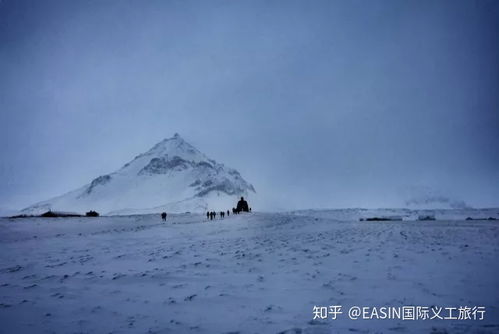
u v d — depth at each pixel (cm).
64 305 770
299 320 643
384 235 2028
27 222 3909
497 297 762
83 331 614
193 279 998
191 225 3456
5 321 668
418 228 2528
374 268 1077
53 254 1627
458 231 2217
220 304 755
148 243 2012
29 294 870
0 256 1577
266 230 2695
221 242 1908
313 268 1103
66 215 6159
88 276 1073
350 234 2145
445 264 1112
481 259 1191
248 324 629
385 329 585
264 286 900
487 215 6694
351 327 598
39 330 620
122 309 736
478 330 564
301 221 3612
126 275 1068
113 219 4534
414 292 807
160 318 676
